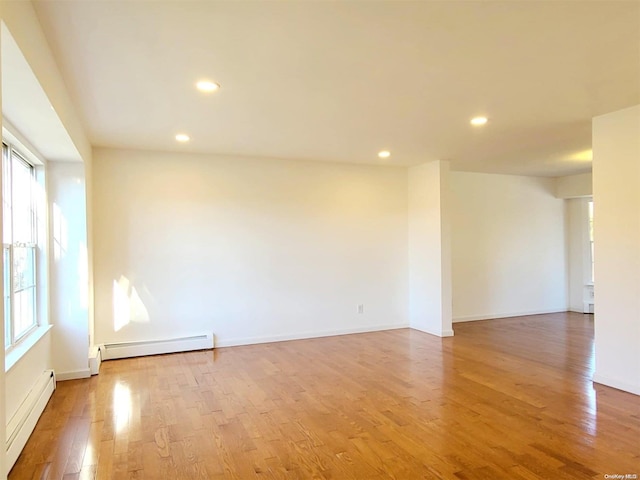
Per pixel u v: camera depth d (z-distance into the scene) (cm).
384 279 636
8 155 311
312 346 539
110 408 339
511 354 496
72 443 280
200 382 403
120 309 496
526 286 762
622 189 364
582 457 256
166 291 515
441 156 563
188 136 441
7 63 190
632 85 305
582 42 239
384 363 461
